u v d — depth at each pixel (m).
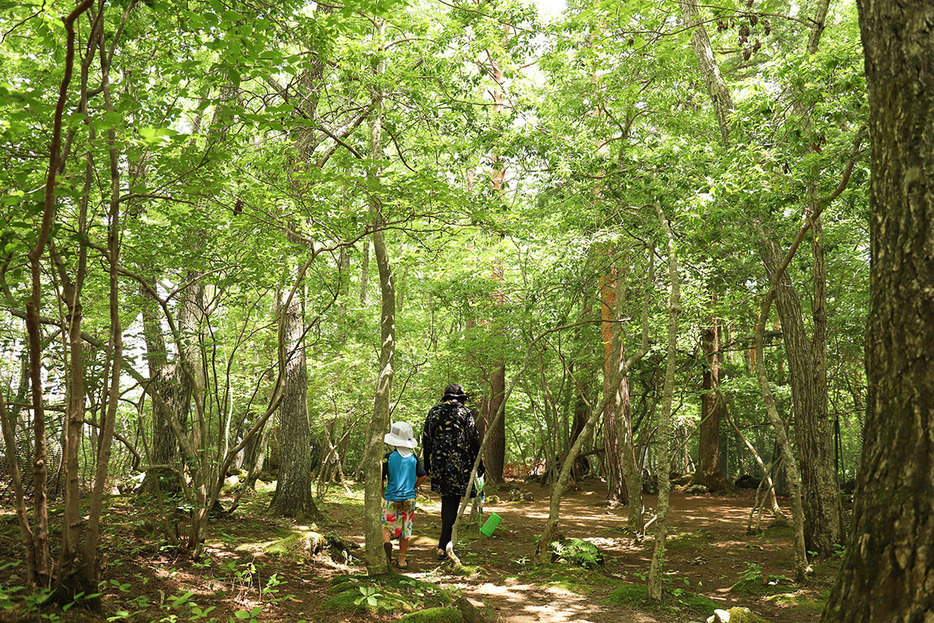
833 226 8.16
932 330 2.41
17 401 4.02
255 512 8.62
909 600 2.30
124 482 8.30
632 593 5.26
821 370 7.47
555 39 8.60
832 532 7.17
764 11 7.91
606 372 13.05
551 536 6.72
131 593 3.72
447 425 6.48
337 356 11.55
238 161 5.03
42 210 2.98
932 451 2.36
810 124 5.26
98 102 3.83
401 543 6.12
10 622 2.75
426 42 7.14
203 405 5.06
